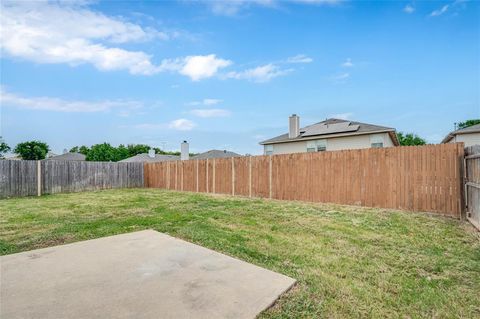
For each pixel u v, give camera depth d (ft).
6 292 7.51
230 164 35.55
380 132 45.91
